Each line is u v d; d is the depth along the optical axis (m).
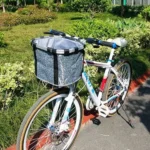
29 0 25.67
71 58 2.56
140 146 3.43
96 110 3.79
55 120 3.00
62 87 2.85
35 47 2.61
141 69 5.65
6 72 3.97
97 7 18.42
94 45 3.39
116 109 4.04
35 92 4.11
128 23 8.00
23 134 2.69
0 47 9.26
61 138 3.15
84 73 3.21
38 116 3.41
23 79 3.99
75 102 3.10
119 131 3.71
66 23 15.46
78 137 3.55
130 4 22.52
